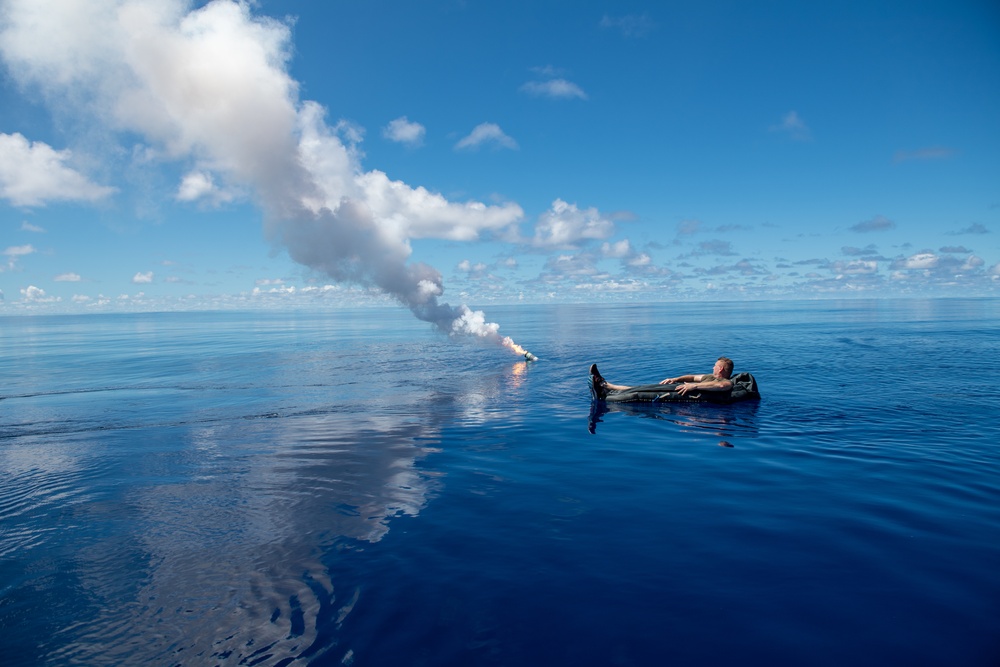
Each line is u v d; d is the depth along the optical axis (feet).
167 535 16.57
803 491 19.67
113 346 112.57
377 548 15.40
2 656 10.68
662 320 177.68
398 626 11.50
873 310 243.81
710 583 13.10
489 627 11.41
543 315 252.62
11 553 15.46
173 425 33.76
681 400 38.27
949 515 17.19
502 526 16.85
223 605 12.50
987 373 49.21
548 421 32.91
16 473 23.47
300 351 88.79
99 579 13.84
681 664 10.12
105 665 10.40
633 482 21.06
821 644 10.66
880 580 13.12
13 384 55.16
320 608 12.28
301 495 20.10
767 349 74.38
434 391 45.75
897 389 41.29
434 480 21.71
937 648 10.47
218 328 191.42
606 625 11.40
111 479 22.45
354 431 30.99
